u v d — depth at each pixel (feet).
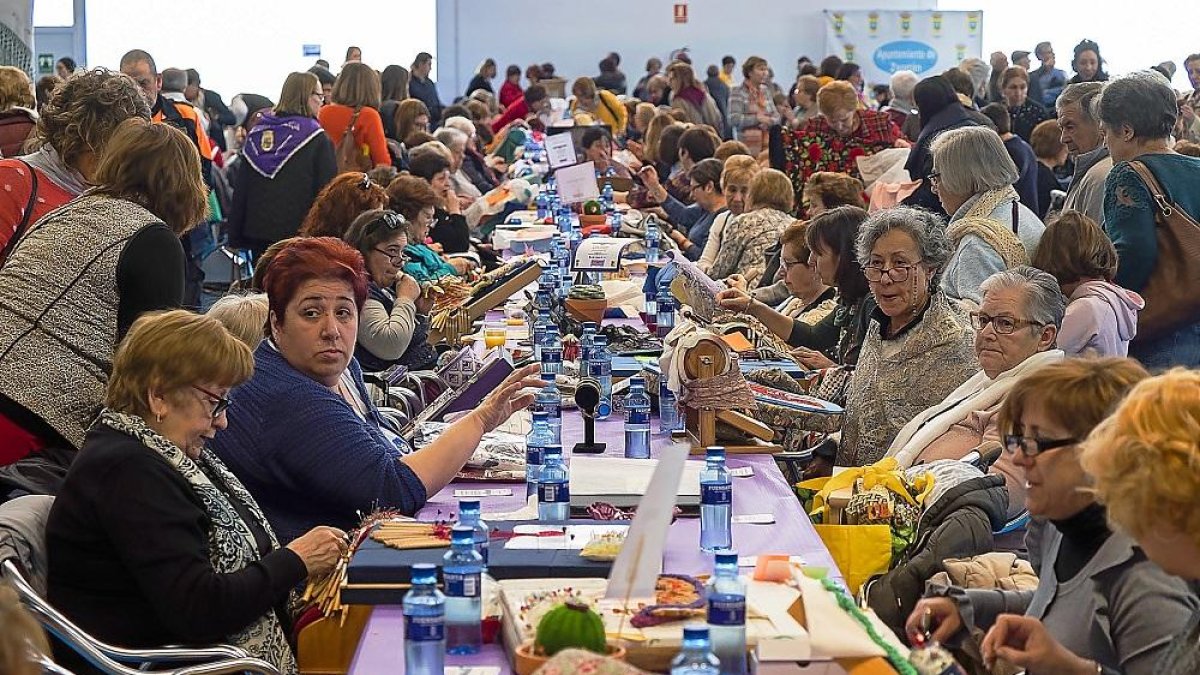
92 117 13.15
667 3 69.46
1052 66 56.34
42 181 13.30
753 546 9.92
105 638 9.29
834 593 7.97
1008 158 16.83
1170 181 15.75
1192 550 6.08
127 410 9.46
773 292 21.43
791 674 7.34
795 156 28.81
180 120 31.19
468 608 7.97
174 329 9.41
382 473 10.74
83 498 9.23
